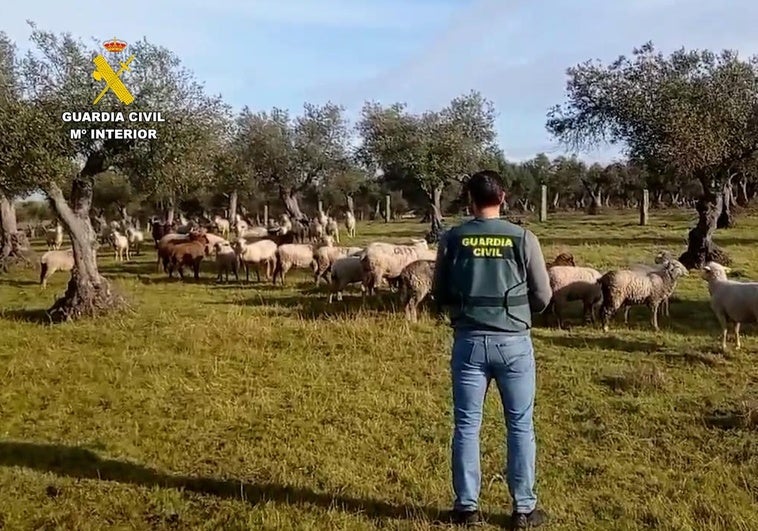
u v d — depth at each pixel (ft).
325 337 37.52
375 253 50.44
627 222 128.16
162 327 41.68
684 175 66.18
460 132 104.94
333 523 16.61
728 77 64.23
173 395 28.04
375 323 41.27
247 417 24.97
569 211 207.72
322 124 133.08
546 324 41.68
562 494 18.28
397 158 105.50
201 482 19.36
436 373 30.68
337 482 19.02
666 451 21.42
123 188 155.12
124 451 21.79
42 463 20.86
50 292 62.34
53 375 31.14
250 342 36.94
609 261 66.18
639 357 33.14
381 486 18.88
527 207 228.84
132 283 66.44
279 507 17.52
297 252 65.26
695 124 61.72
